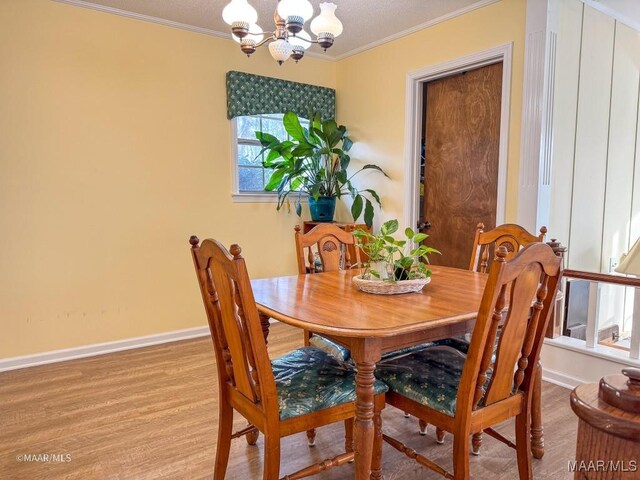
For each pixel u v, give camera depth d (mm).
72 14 2973
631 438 469
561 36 2865
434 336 1530
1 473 1824
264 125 4008
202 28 3438
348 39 3707
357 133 4090
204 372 2879
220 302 1483
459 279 2086
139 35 3225
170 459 1929
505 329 1376
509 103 2893
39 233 2971
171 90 3387
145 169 3326
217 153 3639
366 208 3754
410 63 3525
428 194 3658
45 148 2949
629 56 3576
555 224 3092
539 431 1919
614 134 3561
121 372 2877
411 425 2248
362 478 1430
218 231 3703
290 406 1435
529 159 2801
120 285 3293
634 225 4020
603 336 3676
